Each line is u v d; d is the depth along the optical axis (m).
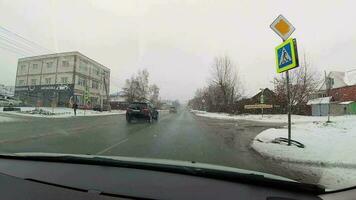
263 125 20.53
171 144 9.59
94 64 62.38
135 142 9.95
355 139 9.68
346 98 41.12
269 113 39.56
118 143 9.61
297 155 7.30
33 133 12.09
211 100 65.19
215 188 2.96
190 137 11.98
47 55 56.62
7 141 9.48
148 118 21.28
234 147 9.31
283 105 37.00
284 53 8.38
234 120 28.61
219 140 11.19
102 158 3.93
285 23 8.42
